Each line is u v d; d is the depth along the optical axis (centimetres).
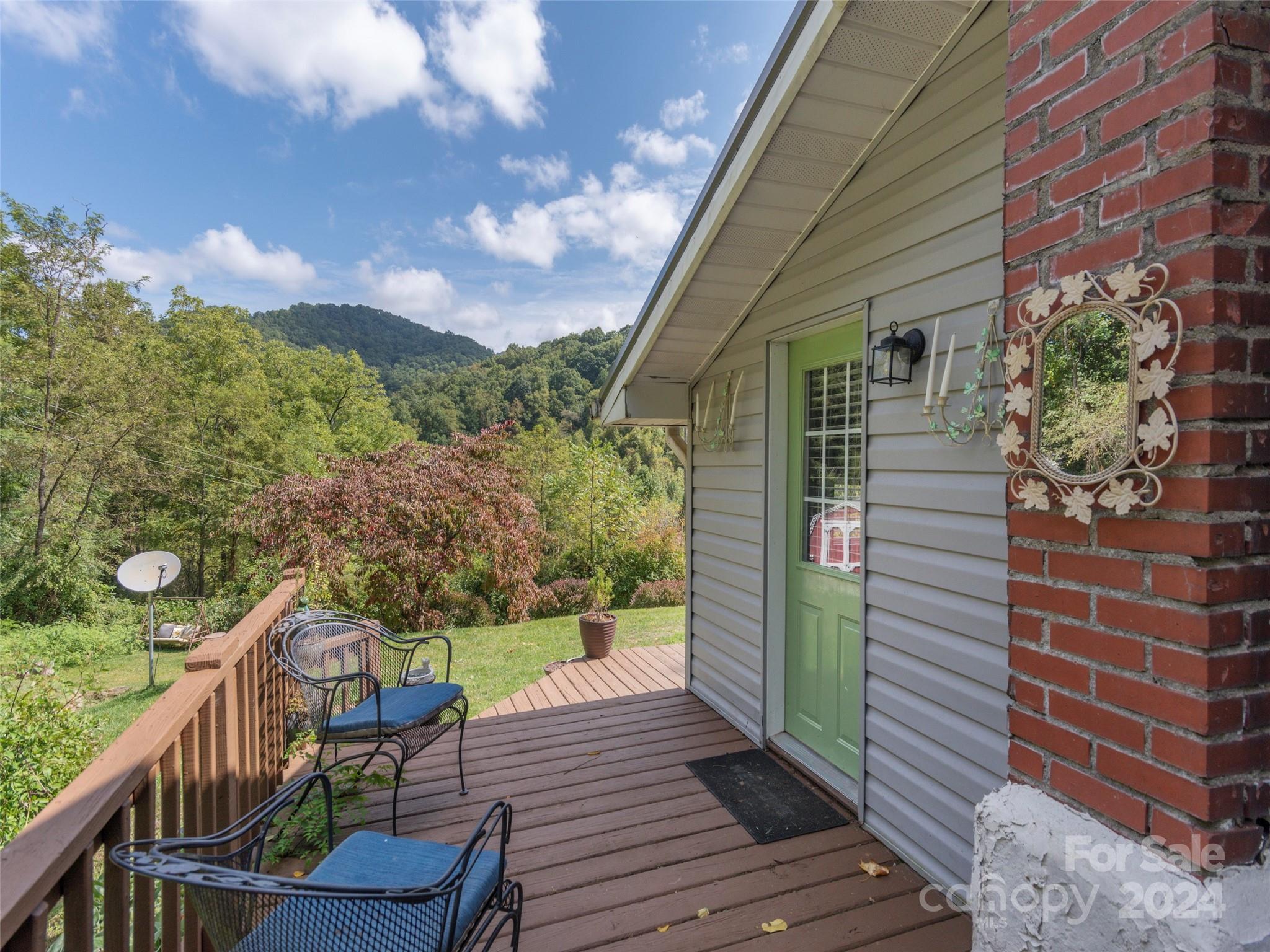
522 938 196
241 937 115
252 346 2080
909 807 235
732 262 304
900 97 222
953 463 210
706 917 205
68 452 1434
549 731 362
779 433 331
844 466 292
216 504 1691
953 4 189
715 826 259
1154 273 112
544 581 1145
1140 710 117
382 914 122
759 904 212
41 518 1418
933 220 217
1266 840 109
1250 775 109
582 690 470
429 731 272
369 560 858
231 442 1778
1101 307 121
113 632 1299
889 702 244
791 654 333
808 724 319
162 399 1625
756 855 239
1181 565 109
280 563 900
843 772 291
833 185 262
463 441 1009
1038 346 134
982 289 199
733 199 258
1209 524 104
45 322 1445
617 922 203
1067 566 131
